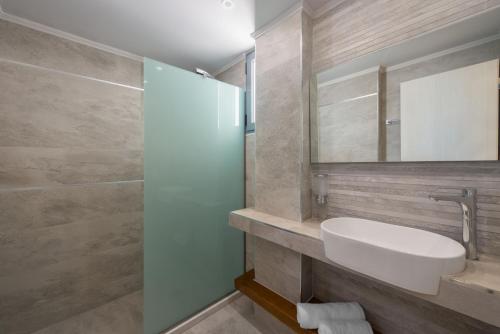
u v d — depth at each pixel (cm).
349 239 80
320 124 124
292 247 106
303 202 123
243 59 182
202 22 137
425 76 91
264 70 142
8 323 130
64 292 148
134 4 120
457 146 83
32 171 134
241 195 186
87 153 154
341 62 117
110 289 167
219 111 169
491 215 78
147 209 138
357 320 106
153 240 142
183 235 155
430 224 91
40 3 117
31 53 132
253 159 179
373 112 105
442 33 86
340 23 117
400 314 102
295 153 124
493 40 76
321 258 94
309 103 126
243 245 191
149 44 161
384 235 98
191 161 156
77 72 149
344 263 83
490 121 77
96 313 159
